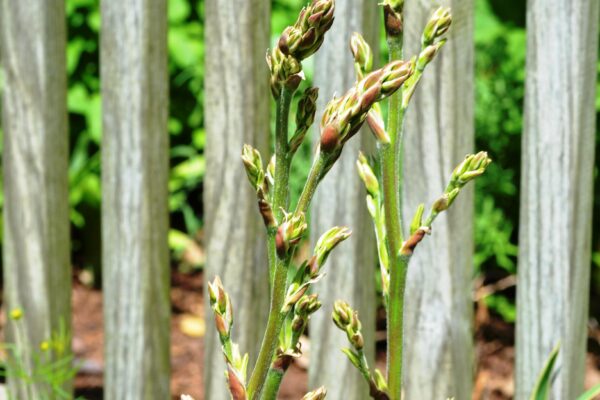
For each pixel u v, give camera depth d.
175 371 4.11
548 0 2.44
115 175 2.95
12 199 3.14
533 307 2.57
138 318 3.01
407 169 2.55
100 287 4.98
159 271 3.02
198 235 5.21
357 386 2.84
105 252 3.02
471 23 2.49
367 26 2.63
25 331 3.20
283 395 3.80
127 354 3.04
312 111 1.20
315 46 1.16
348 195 2.71
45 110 3.06
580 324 2.59
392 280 1.52
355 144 2.68
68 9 4.93
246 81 2.77
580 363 2.62
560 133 2.48
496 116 4.41
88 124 4.93
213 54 2.78
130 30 2.85
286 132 1.19
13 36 3.04
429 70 2.49
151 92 2.89
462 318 2.62
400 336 1.54
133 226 2.96
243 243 2.85
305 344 4.16
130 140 2.91
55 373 3.19
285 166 1.20
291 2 4.71
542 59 2.47
